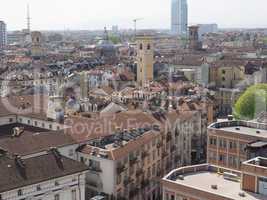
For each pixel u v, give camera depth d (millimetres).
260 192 82562
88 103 187000
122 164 124438
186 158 173750
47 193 104500
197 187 85688
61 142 127375
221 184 87625
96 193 123500
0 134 152375
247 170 83812
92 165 124375
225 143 132250
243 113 183250
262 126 136375
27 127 159125
